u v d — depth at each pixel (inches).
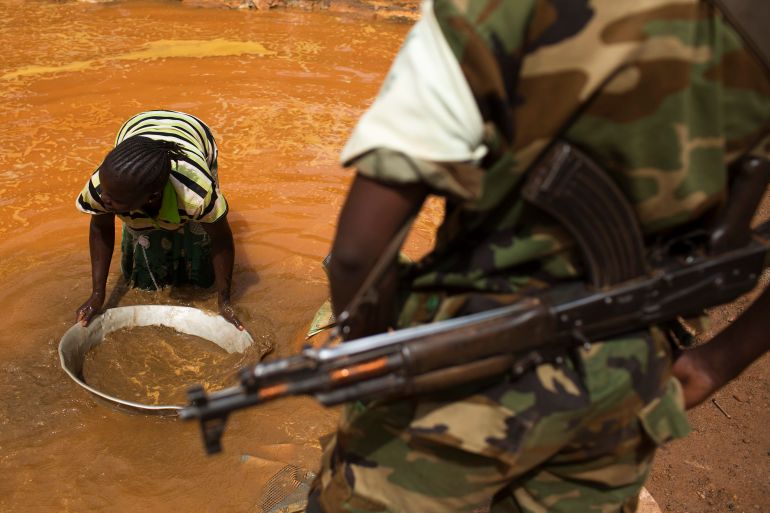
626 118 48.8
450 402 59.0
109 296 146.4
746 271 59.9
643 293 56.9
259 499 102.9
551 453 59.2
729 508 106.3
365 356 53.1
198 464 108.4
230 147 194.9
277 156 193.0
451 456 60.5
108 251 131.8
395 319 61.1
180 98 216.7
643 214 53.9
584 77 47.2
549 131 48.9
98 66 233.0
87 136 194.9
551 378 57.9
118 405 109.8
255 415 117.0
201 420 51.4
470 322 54.8
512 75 48.1
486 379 58.4
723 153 51.9
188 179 122.4
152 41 254.8
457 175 48.4
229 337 131.0
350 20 293.0
